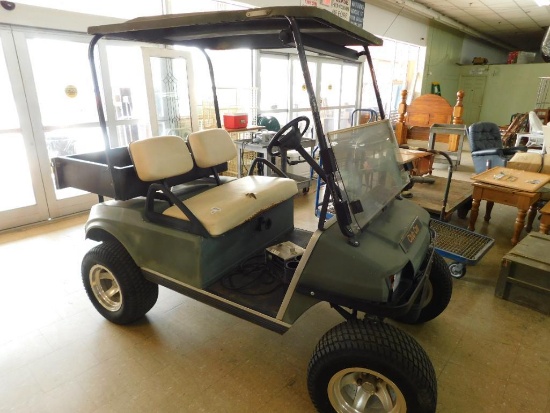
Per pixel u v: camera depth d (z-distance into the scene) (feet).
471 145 18.12
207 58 8.43
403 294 5.12
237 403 5.58
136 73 15.17
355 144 5.47
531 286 7.83
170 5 15.43
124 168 6.66
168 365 6.37
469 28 35.99
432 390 4.48
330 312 7.86
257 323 5.58
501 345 6.85
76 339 7.05
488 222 13.10
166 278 6.47
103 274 7.47
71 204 13.87
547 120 29.53
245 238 6.83
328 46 6.24
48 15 11.95
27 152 12.39
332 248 4.87
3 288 8.84
